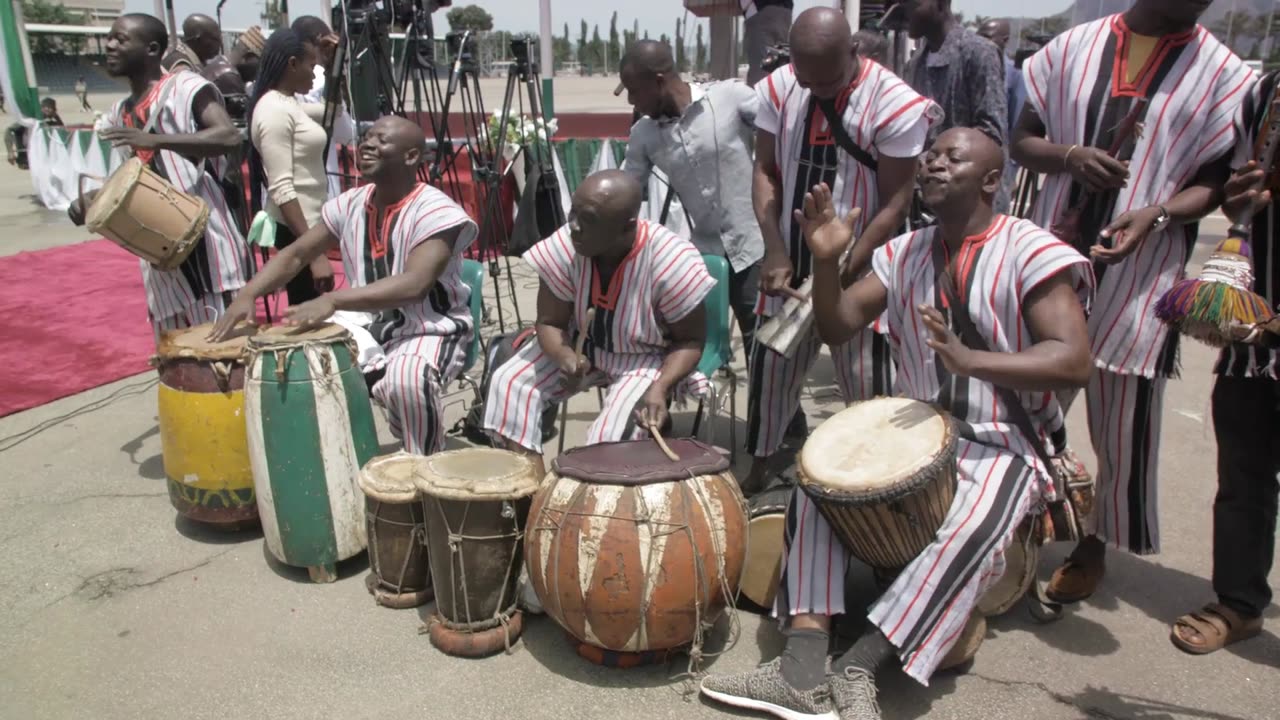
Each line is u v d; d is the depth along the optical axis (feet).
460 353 12.72
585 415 16.78
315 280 15.51
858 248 10.89
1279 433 9.18
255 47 24.36
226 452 11.55
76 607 10.73
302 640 10.02
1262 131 8.41
